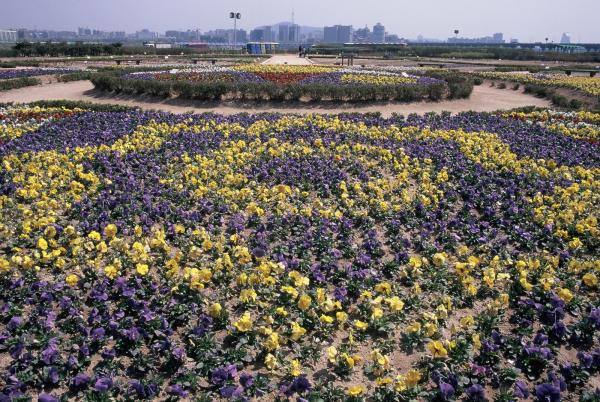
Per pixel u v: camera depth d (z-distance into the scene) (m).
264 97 24.27
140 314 6.00
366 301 6.57
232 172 11.19
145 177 11.05
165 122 16.31
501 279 7.12
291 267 7.36
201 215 9.16
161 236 7.62
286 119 17.17
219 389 5.10
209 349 5.63
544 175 11.73
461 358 5.66
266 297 6.74
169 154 12.62
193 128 15.87
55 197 9.66
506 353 5.88
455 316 6.64
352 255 7.98
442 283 7.27
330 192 10.50
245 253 7.18
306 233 8.30
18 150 12.40
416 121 17.86
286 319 6.24
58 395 5.04
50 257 7.00
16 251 7.61
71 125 15.86
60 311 6.29
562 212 9.46
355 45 103.00
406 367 5.66
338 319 6.06
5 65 42.25
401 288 7.12
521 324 6.37
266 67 35.19
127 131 15.04
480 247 8.23
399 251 8.18
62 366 5.31
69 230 7.71
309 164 12.05
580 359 5.59
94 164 11.68
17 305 6.23
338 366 5.54
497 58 76.12
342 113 19.66
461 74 36.62
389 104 24.08
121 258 7.30
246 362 5.58
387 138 14.95
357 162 12.40
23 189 9.52
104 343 5.71
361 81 27.67
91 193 9.83
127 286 6.60
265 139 14.55
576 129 17.28
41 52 61.94
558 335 6.11
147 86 24.86
